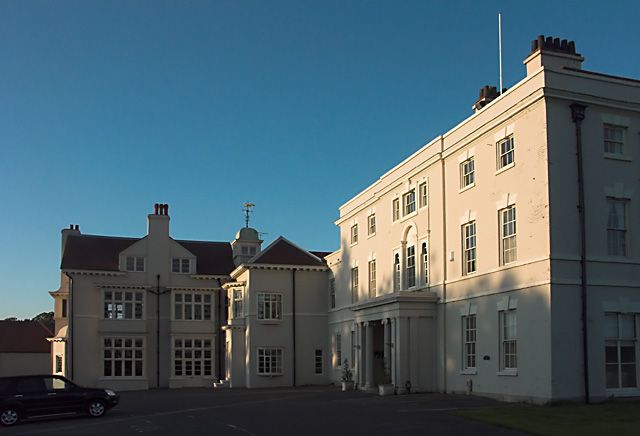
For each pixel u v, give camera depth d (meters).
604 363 23.05
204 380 49.22
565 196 23.34
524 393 23.80
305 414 22.36
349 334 42.22
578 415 19.44
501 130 26.05
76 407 24.00
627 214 24.31
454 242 29.41
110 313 48.78
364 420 20.09
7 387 23.39
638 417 18.86
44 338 65.69
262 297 46.00
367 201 39.44
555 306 22.67
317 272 47.38
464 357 28.23
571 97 23.72
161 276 50.41
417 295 30.38
